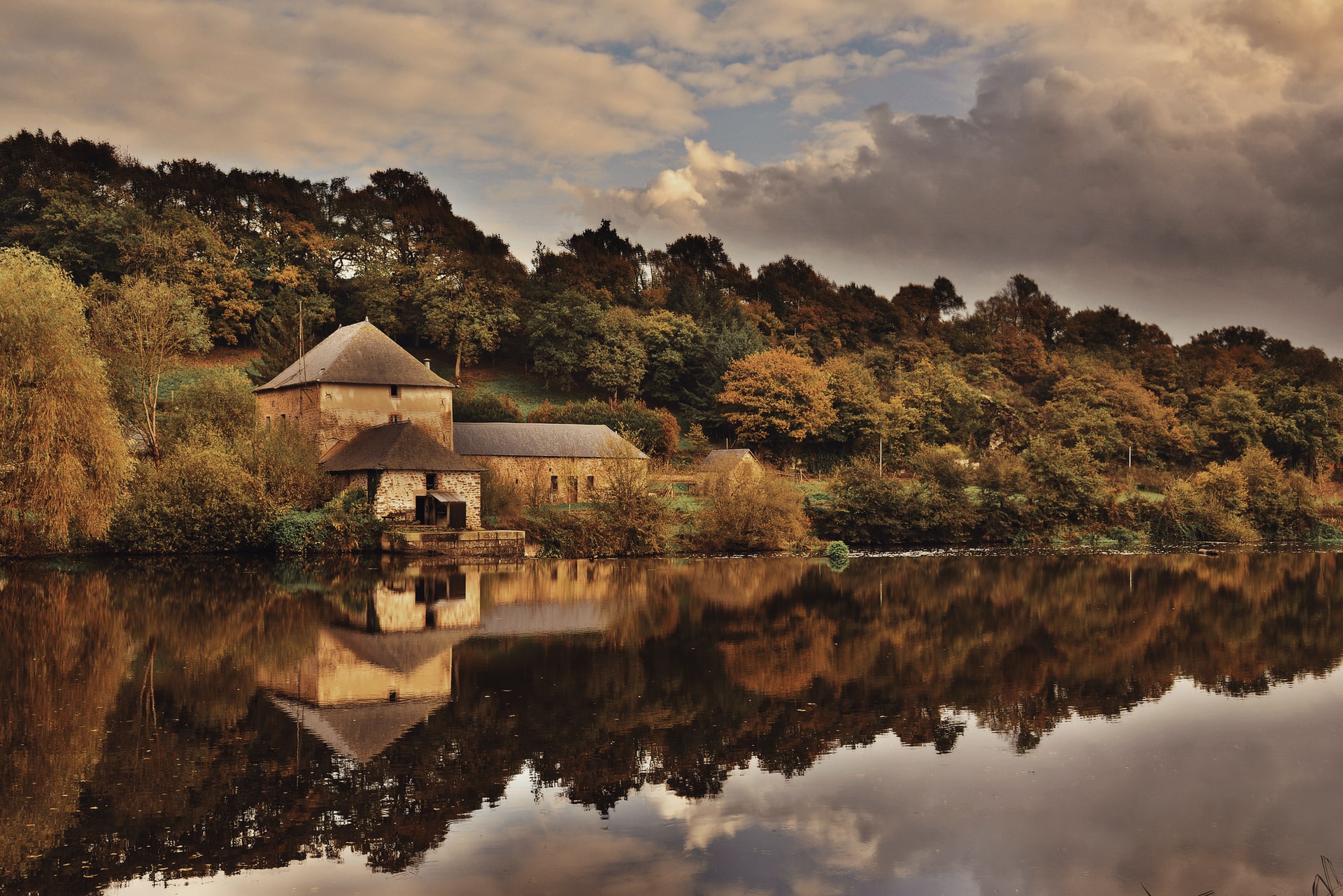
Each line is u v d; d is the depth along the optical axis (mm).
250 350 92625
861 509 59625
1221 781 13547
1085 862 10891
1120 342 154375
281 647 22562
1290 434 106188
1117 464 101125
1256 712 17328
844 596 33594
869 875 10516
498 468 63406
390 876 10383
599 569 42812
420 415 57906
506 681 19281
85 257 87062
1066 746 15164
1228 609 30906
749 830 11727
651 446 81375
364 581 36625
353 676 19531
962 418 102312
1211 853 11125
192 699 17516
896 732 15930
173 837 11391
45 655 21438
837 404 94375
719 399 91750
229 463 46875
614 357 97250
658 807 12469
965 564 47688
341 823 11844
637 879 10359
